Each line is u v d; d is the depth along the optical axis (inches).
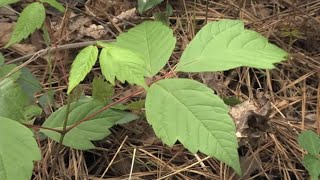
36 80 23.4
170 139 16.2
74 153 22.8
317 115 25.5
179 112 16.6
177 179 22.4
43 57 26.8
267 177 22.3
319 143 21.2
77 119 20.6
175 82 17.0
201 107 16.6
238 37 17.9
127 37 18.9
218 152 16.1
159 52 18.4
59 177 22.0
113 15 30.7
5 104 17.5
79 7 31.0
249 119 23.1
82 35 28.7
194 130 16.3
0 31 28.5
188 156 23.1
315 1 32.3
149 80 21.4
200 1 31.9
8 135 15.5
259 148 23.4
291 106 25.9
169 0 31.5
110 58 15.3
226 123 16.4
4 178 15.0
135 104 21.3
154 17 29.3
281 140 24.2
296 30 28.7
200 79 26.0
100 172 22.4
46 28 25.2
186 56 17.8
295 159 23.5
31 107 21.0
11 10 29.5
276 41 29.3
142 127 23.6
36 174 22.0
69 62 26.8
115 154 22.3
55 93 25.1
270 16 30.5
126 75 15.1
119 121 21.3
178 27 29.7
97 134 20.6
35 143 15.6
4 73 22.0
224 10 31.5
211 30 18.2
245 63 17.2
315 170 20.6
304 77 27.3
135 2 31.4
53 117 20.7
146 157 22.9
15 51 27.5
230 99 23.8
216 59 17.4
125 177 22.0
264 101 25.7
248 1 32.3
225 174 22.4
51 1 19.3
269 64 17.2
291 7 31.6
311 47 29.2
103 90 21.1
